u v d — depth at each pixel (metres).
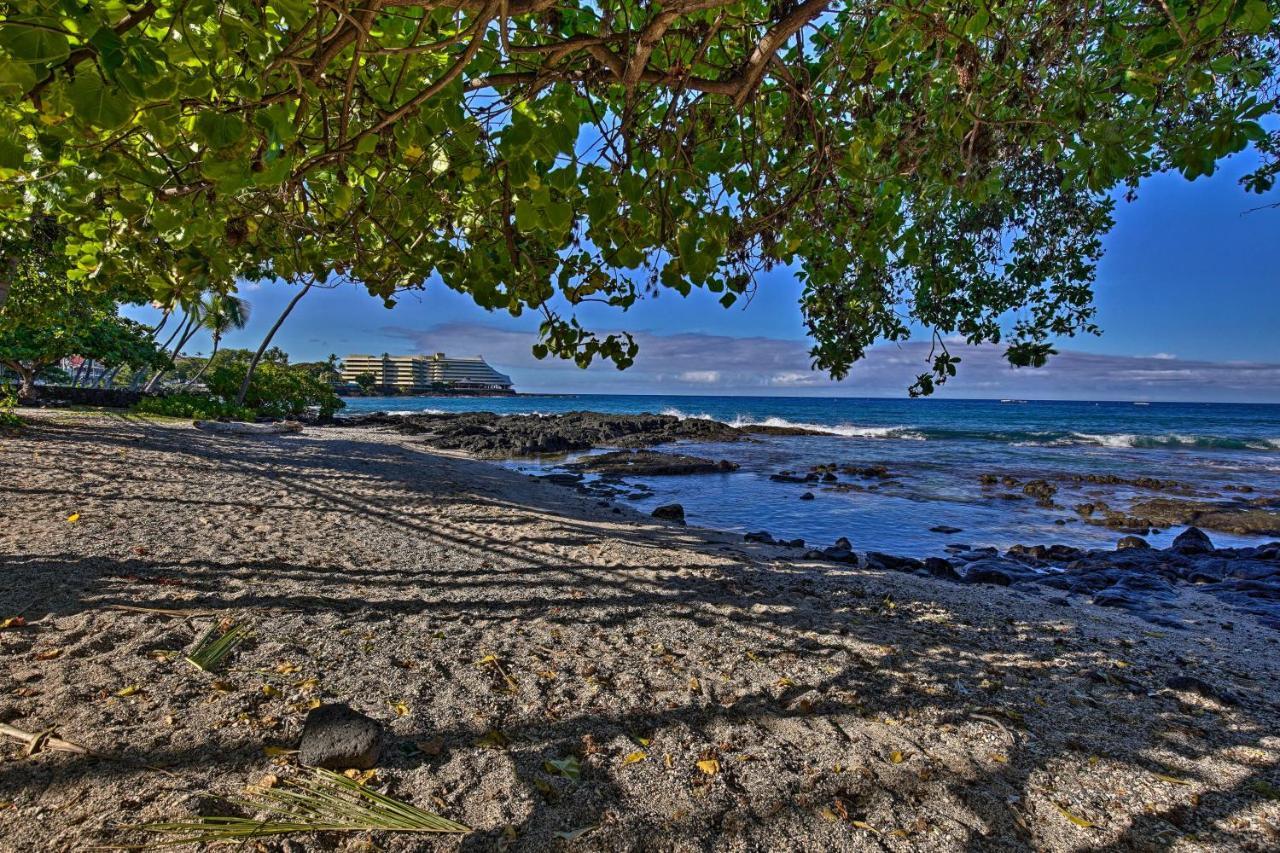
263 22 1.94
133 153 2.59
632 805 2.87
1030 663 4.76
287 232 3.77
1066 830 2.83
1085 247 5.23
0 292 12.60
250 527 7.50
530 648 4.56
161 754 2.90
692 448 30.11
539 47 2.01
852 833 2.75
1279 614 7.22
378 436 28.81
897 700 4.00
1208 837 2.81
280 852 2.37
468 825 2.65
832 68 2.76
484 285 3.55
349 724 3.03
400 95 2.66
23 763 2.73
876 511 14.68
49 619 4.24
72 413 18.72
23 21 1.36
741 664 4.46
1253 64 2.38
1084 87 2.62
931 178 3.51
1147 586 8.38
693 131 2.88
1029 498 16.67
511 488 14.05
